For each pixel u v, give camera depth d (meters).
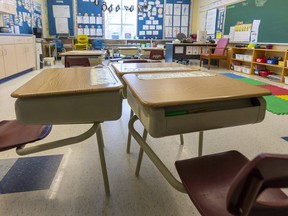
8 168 1.66
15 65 5.10
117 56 7.39
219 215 0.72
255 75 5.82
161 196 1.40
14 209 1.29
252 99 0.98
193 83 1.14
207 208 0.75
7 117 2.67
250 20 6.25
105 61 4.99
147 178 1.58
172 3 9.30
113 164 1.73
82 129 2.38
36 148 1.16
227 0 7.23
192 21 9.53
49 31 9.03
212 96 0.89
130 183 1.52
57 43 8.48
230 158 1.02
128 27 9.44
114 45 9.11
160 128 0.84
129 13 9.27
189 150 1.95
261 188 0.53
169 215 1.26
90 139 2.13
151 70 1.59
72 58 3.37
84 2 8.93
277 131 2.36
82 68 1.67
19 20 6.73
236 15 6.84
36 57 6.53
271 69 5.64
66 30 9.08
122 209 1.30
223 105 0.93
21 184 1.50
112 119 1.03
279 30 5.29
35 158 1.79
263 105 0.97
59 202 1.34
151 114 0.82
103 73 1.41
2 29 5.23
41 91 0.94
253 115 0.96
